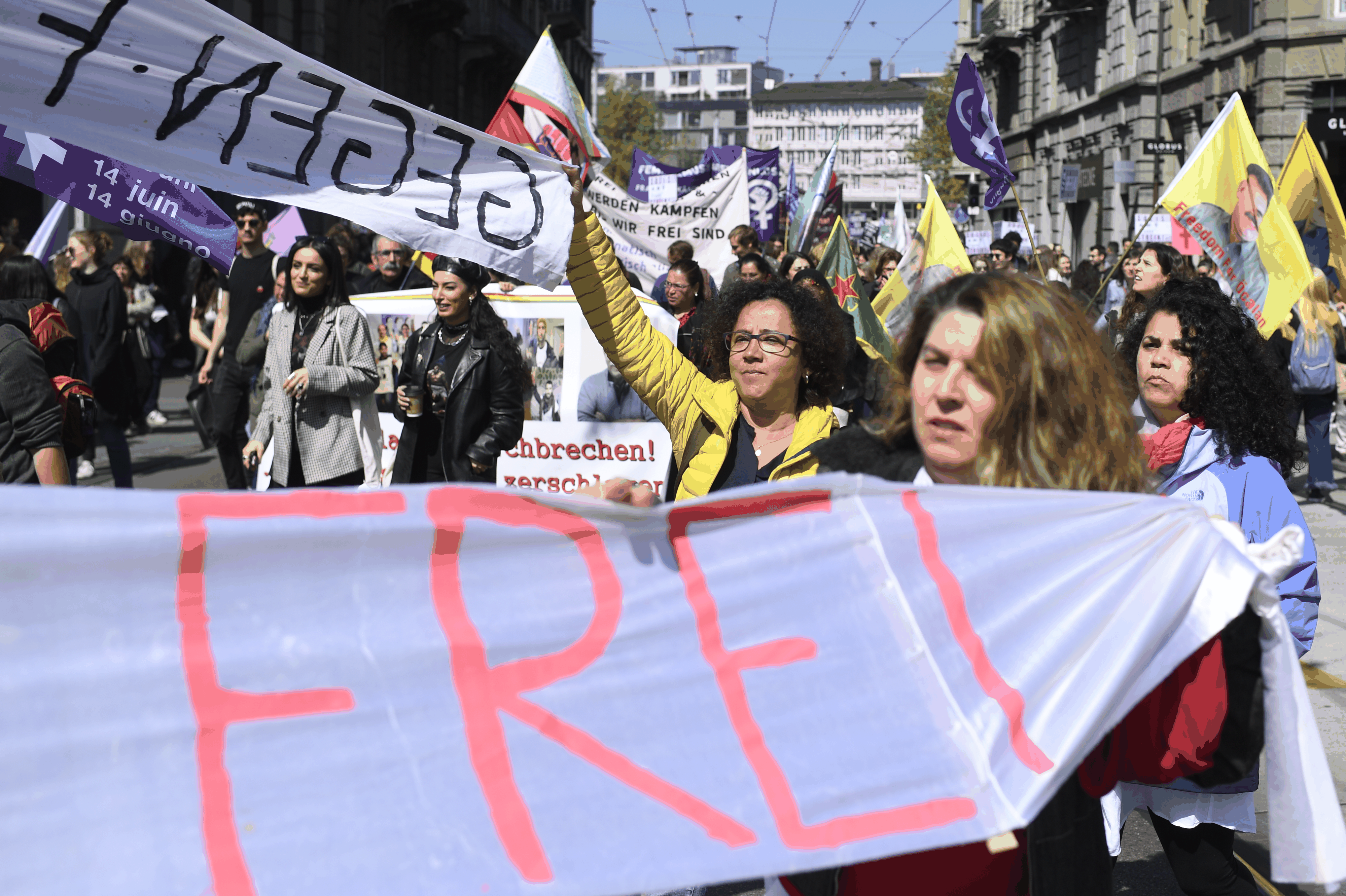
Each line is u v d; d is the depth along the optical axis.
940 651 1.73
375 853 1.50
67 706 1.44
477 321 5.11
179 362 20.06
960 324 1.84
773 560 1.75
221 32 2.81
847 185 147.88
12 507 1.44
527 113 8.02
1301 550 1.77
